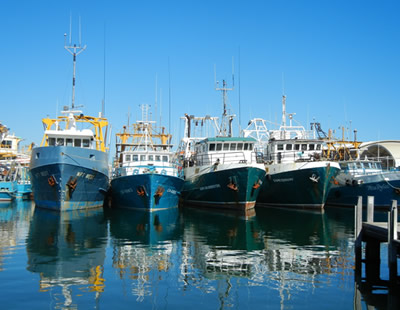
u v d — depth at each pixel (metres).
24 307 9.57
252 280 11.87
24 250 15.46
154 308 9.62
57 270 12.68
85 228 21.09
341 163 36.59
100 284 11.36
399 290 11.00
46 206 29.81
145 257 14.58
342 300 10.24
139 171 31.08
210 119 41.34
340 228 21.77
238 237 18.83
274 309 9.66
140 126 38.09
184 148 42.53
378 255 13.70
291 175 32.47
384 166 47.16
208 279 11.94
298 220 25.39
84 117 33.94
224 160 33.78
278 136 39.12
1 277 11.89
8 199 41.28
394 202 11.42
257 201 38.28
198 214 28.53
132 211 29.45
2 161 47.66
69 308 9.55
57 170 26.83
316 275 12.38
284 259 14.38
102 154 29.97
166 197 29.91
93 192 30.41
